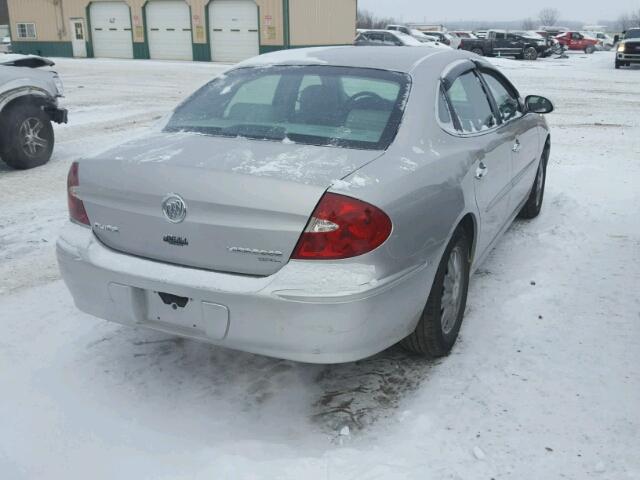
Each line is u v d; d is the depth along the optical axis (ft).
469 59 13.43
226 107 11.32
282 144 9.77
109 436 9.08
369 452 8.64
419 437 8.91
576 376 10.35
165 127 11.17
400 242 8.83
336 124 10.36
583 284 13.92
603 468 8.26
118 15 117.08
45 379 10.54
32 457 8.65
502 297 13.32
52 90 27.68
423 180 9.48
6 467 8.45
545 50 112.06
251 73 12.17
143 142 10.32
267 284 8.37
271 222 8.34
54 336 12.02
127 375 10.66
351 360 8.85
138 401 9.93
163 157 9.35
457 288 11.16
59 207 21.01
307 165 8.89
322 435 9.08
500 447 8.69
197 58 112.88
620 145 30.45
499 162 12.82
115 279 9.27
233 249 8.57
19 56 28.07
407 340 10.61
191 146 9.82
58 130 36.24
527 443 8.76
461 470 8.25
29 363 11.05
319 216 8.23
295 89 11.30
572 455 8.53
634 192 21.39
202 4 109.81
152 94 56.65
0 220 19.51
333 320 8.29
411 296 9.29
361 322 8.46
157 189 8.90
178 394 10.12
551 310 12.67
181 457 8.61
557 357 10.93
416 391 10.06
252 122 10.71
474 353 11.12
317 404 9.82
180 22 112.57
